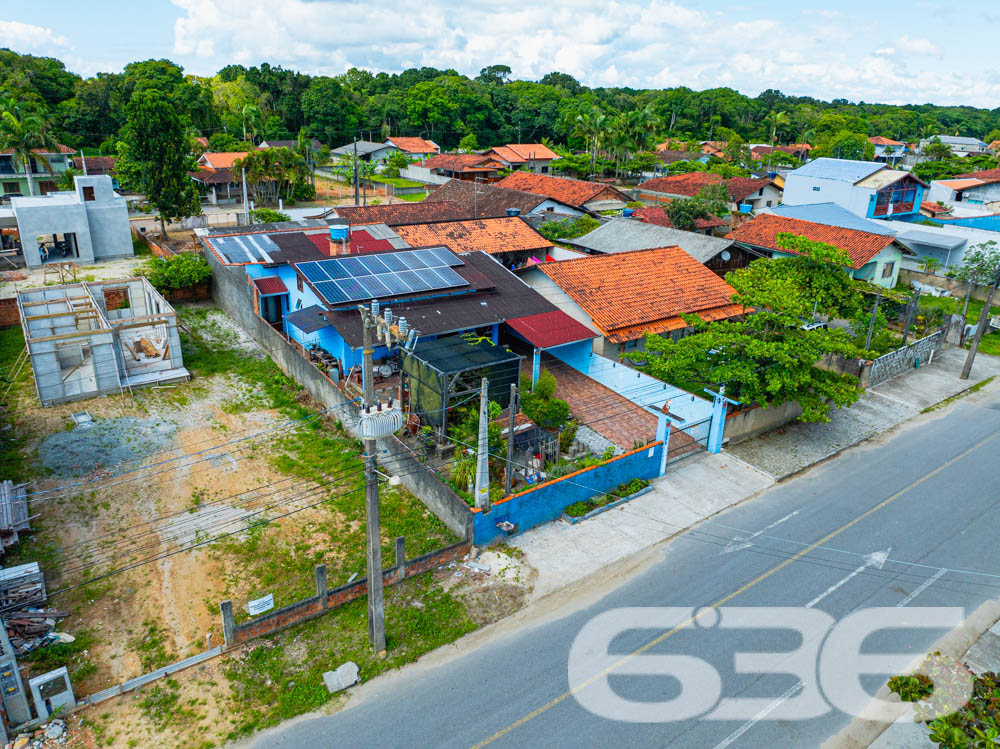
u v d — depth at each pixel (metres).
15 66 94.94
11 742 13.79
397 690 15.48
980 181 73.81
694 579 19.34
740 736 14.52
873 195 58.16
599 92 189.12
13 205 43.91
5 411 26.88
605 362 30.31
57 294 33.62
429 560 19.19
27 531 20.09
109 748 13.87
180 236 54.94
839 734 14.66
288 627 17.09
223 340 34.78
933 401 31.67
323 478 23.64
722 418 25.67
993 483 24.72
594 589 18.88
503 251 42.50
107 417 26.84
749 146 128.88
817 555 20.52
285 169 71.88
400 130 126.56
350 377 28.55
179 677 15.58
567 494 21.92
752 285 28.39
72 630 16.78
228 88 110.50
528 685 15.66
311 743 14.10
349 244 36.88
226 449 25.08
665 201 76.94
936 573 19.88
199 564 19.27
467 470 21.66
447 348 26.14
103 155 90.19
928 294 45.22
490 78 179.62
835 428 28.69
